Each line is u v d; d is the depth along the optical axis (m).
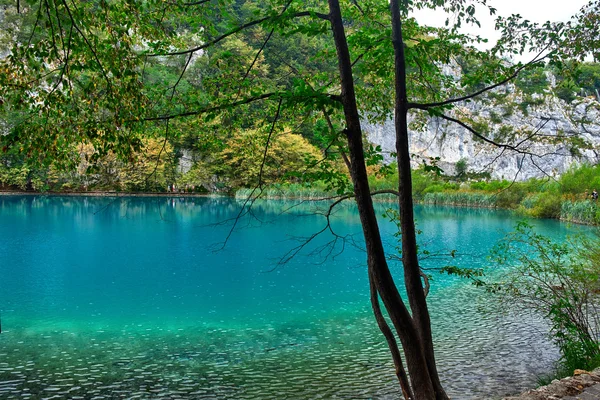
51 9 4.14
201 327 11.16
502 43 5.00
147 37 5.09
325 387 7.86
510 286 9.60
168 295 14.08
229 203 48.62
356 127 4.38
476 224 33.09
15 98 4.38
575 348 7.98
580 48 4.61
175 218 35.00
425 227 31.50
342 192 5.38
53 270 17.22
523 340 10.19
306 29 4.70
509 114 83.56
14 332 10.60
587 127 89.81
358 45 5.41
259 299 13.75
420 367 4.43
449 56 5.58
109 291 14.41
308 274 17.25
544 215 38.53
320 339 10.34
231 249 22.33
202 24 5.18
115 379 8.12
